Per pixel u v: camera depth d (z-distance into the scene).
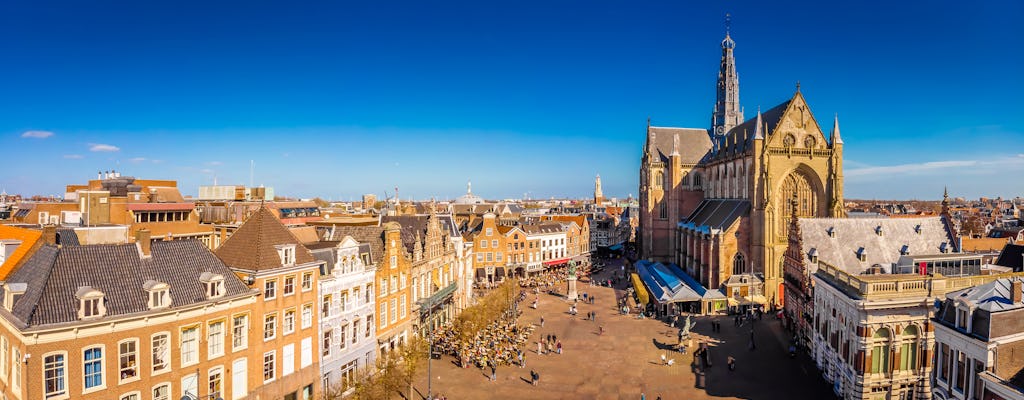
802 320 74.31
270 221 53.06
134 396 40.38
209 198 124.31
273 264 50.22
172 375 42.41
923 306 50.44
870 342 50.44
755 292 102.19
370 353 62.91
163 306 41.66
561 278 138.00
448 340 76.94
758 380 62.50
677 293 99.75
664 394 59.03
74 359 37.41
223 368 45.94
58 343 36.72
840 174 108.38
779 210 107.12
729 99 150.75
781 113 110.12
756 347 75.19
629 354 73.62
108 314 39.00
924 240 77.44
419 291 76.50
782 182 107.69
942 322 39.81
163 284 41.69
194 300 43.78
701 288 103.00
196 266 46.69
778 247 104.00
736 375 64.38
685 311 99.88
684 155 150.88
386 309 66.38
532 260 144.25
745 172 117.00
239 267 49.62
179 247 47.38
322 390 55.59
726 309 99.06
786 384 60.97
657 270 125.38
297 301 52.59
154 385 41.41
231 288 46.69
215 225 83.25
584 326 89.25
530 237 143.75
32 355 35.69
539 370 67.12
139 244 44.41
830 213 108.94
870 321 50.22
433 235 82.44
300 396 53.12
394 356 62.59
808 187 109.50
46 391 36.44
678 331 84.94
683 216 146.88
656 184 148.12
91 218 68.88
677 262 140.00
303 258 54.00
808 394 57.91
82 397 37.78
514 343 77.94
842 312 55.59
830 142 110.12
